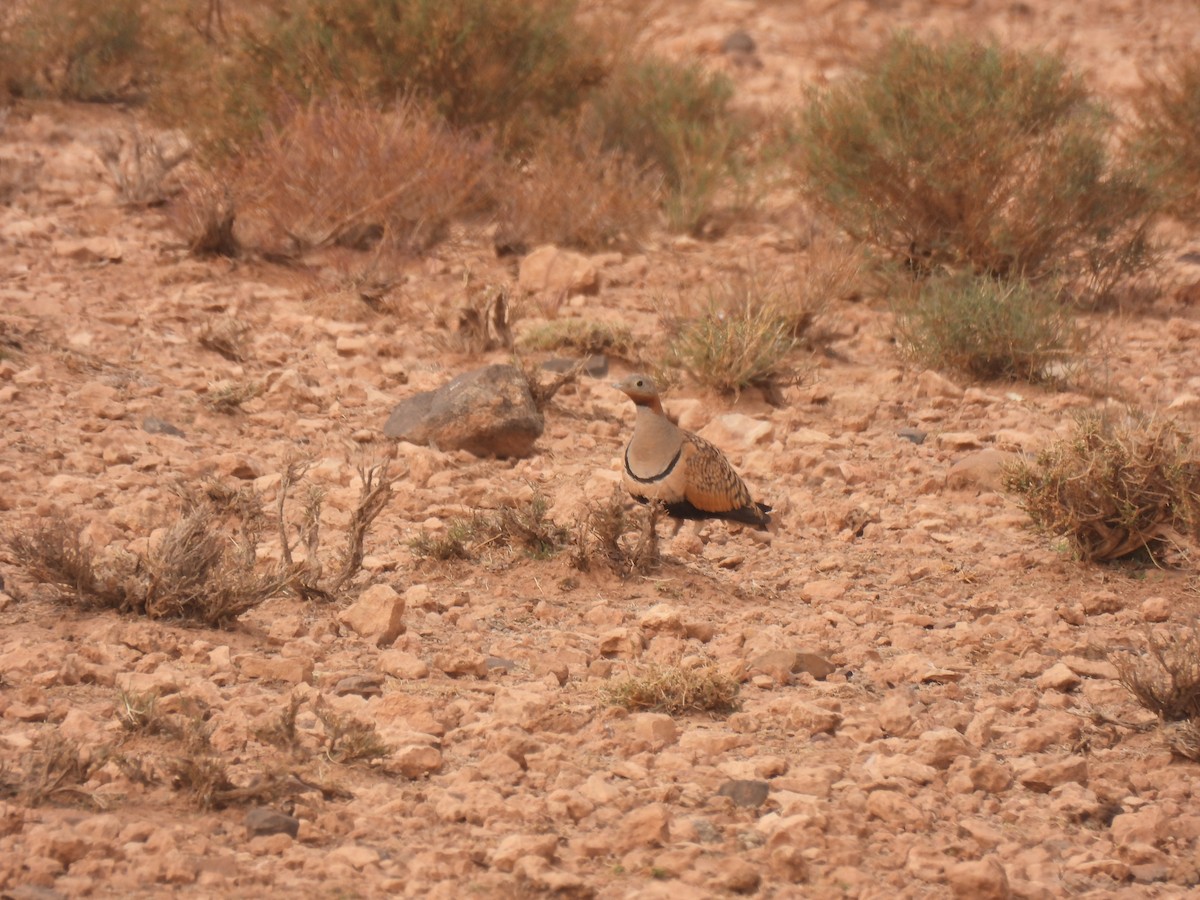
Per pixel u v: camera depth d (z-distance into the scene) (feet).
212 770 57.93
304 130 157.38
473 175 165.37
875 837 59.36
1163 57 219.00
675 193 181.68
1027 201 148.66
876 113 157.07
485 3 174.81
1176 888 57.21
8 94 203.41
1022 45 243.60
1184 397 125.70
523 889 52.75
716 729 69.05
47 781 56.85
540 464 108.58
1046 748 69.67
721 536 98.12
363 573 86.38
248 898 51.08
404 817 58.13
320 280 145.69
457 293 146.41
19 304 130.93
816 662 76.43
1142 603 89.35
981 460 109.40
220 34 211.00
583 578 87.51
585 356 131.64
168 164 167.63
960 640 82.17
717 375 124.67
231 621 77.10
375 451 108.37
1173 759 68.85
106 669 68.69
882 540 99.40
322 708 67.21
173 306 134.72
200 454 104.01
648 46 222.48
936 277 149.28
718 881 54.29
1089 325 139.85
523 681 73.15
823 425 121.80
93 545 81.87
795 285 144.66
